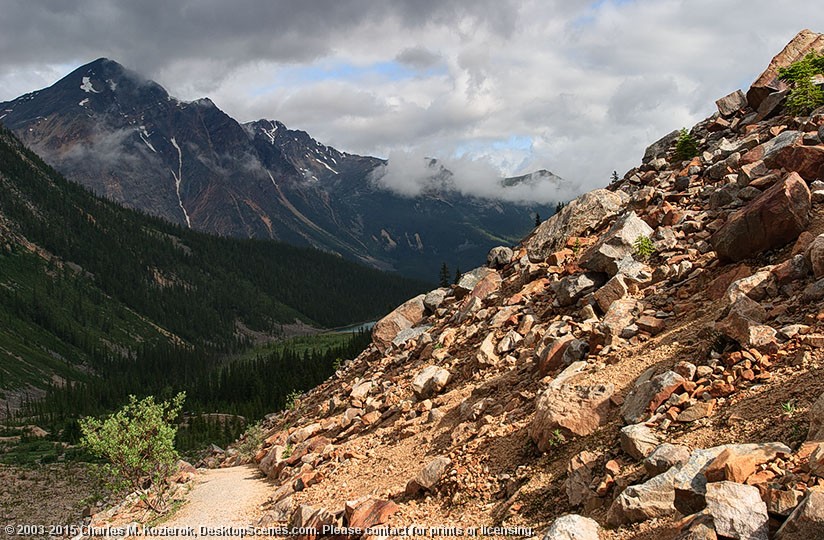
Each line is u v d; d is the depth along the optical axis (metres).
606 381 15.71
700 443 11.59
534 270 29.47
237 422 125.69
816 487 8.22
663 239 23.70
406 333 34.84
